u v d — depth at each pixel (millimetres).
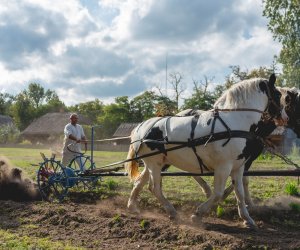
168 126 4855
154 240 4297
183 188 7508
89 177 6508
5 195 6438
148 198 6039
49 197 6508
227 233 4480
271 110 4793
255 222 4945
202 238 4152
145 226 4605
